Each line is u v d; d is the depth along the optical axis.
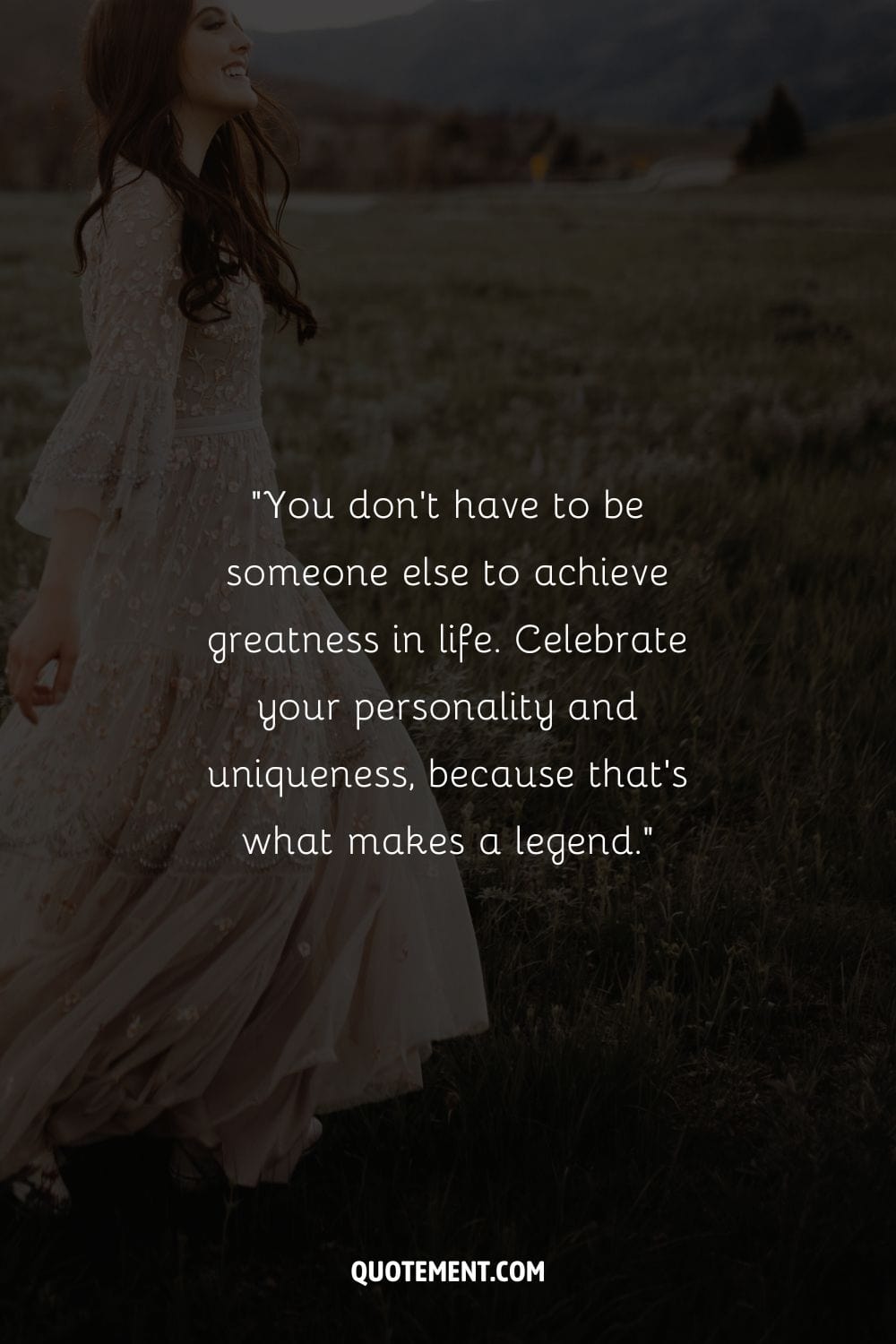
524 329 15.70
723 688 4.61
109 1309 2.05
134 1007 2.19
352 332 15.73
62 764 2.27
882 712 4.37
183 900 2.21
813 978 3.13
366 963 2.39
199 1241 2.28
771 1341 2.00
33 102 84.88
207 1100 2.28
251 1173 2.24
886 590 5.58
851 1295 2.12
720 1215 2.26
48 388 11.23
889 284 19.44
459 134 104.19
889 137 81.62
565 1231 2.24
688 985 3.11
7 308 17.69
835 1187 2.27
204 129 2.32
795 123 81.12
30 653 1.98
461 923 2.57
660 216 42.91
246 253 2.22
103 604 2.26
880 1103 2.49
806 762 4.25
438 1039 2.50
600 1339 1.99
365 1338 1.99
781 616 5.23
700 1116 2.62
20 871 2.30
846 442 8.59
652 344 14.02
